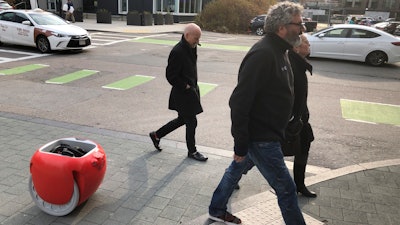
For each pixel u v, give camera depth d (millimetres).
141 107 7320
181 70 4480
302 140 3670
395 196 3959
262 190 4078
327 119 7145
